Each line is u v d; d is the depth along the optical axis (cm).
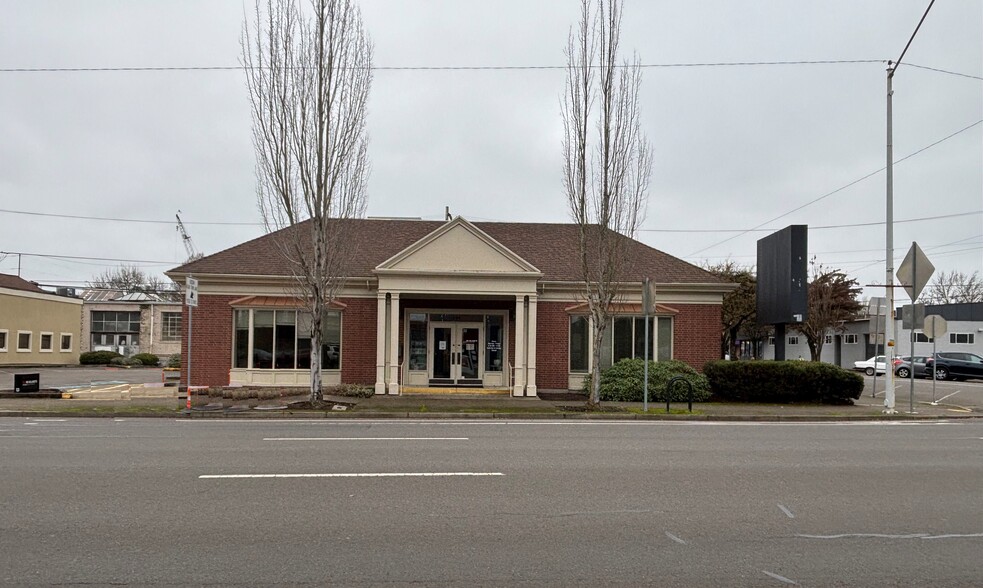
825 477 875
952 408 1992
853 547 587
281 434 1238
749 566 538
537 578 505
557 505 708
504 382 2316
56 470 864
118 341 6000
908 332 4600
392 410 1655
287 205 1733
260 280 2177
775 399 2045
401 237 2492
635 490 782
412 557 546
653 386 2008
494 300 2317
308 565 525
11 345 4081
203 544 571
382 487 780
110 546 564
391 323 2098
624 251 1812
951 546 593
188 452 1009
